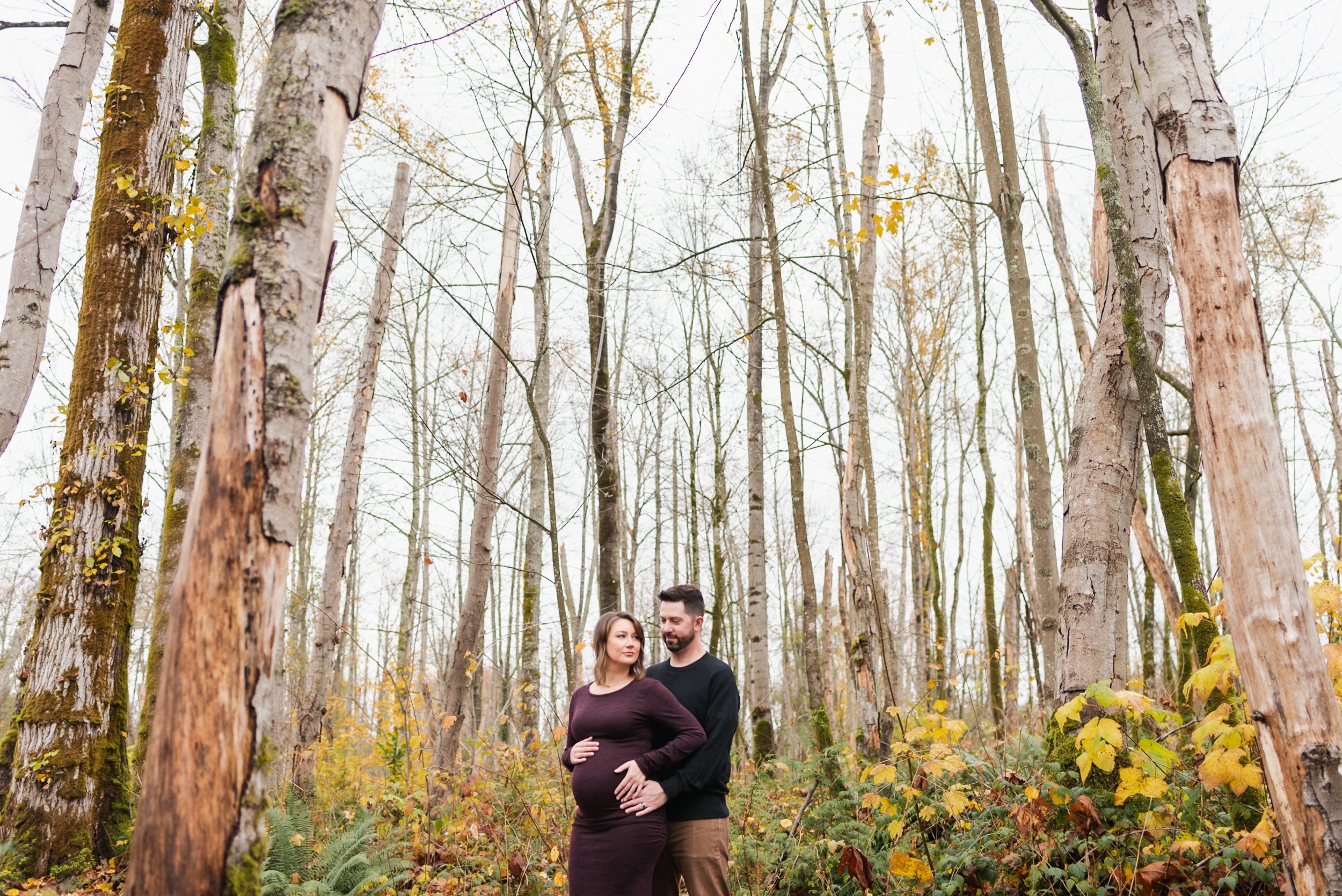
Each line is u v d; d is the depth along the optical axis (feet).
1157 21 8.59
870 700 20.57
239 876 5.10
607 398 25.44
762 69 30.71
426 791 21.62
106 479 20.36
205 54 23.66
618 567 24.75
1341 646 10.06
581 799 11.86
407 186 29.94
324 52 6.26
